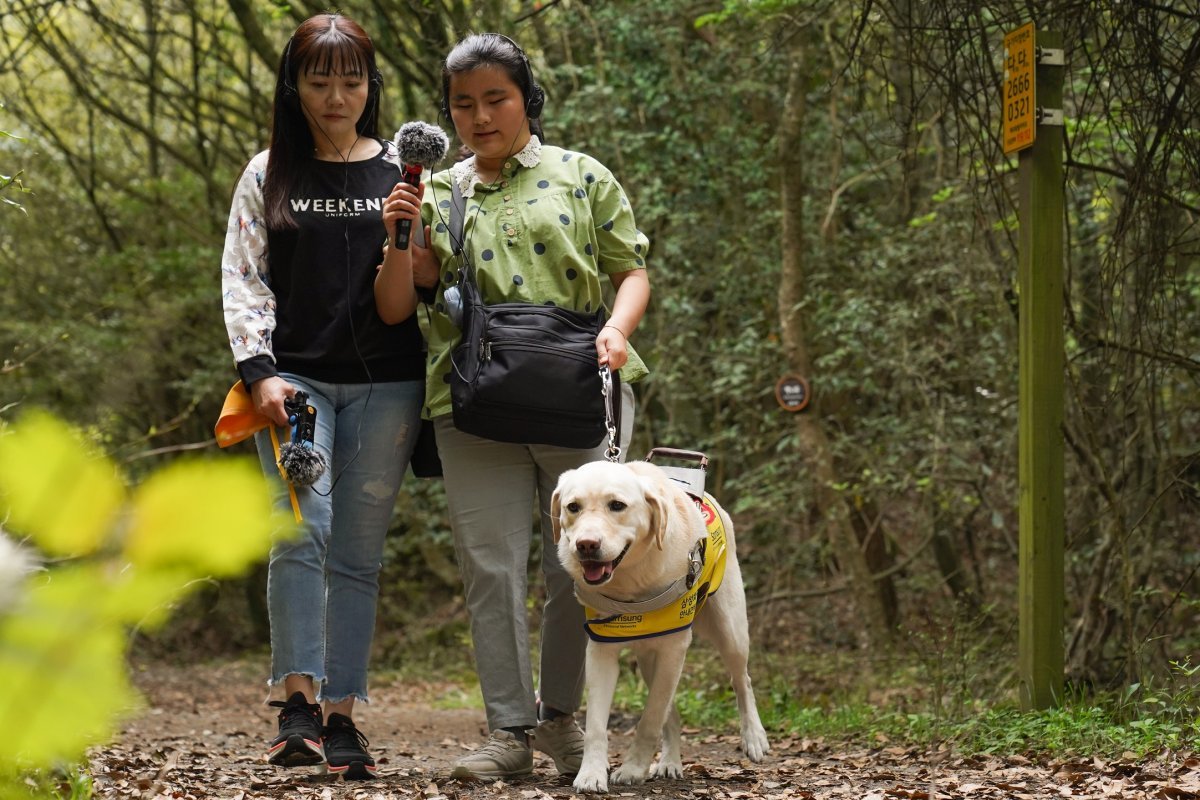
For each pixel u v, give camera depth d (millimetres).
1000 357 8391
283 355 3611
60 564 271
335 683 3574
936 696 5359
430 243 3697
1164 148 5145
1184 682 4598
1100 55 5367
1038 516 4680
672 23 10203
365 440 3623
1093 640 5883
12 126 14969
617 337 3553
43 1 13242
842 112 10242
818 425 9172
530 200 3688
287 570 3426
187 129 15891
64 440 267
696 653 8727
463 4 10148
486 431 3441
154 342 13969
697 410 10664
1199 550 7277
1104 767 3734
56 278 14781
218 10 15102
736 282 10023
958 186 7703
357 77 3627
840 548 9227
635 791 3334
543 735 3682
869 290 9203
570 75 10062
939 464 8500
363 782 3486
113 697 269
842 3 8109
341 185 3664
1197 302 7172
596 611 3312
